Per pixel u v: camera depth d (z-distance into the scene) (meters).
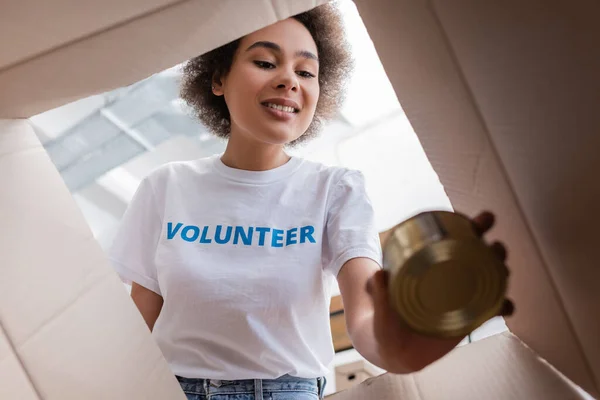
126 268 0.96
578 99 0.45
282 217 0.91
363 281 0.81
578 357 0.62
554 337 0.64
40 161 0.69
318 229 0.90
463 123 0.56
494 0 0.45
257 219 0.90
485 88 0.51
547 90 0.46
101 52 0.56
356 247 0.85
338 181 0.94
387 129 1.79
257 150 0.94
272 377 0.83
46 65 0.56
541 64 0.46
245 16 0.57
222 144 1.71
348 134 1.78
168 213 0.95
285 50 0.86
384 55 0.62
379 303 0.51
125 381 0.68
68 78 0.59
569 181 0.49
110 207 1.68
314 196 0.93
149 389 0.70
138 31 0.54
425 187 1.74
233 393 0.82
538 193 0.52
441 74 0.55
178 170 1.00
